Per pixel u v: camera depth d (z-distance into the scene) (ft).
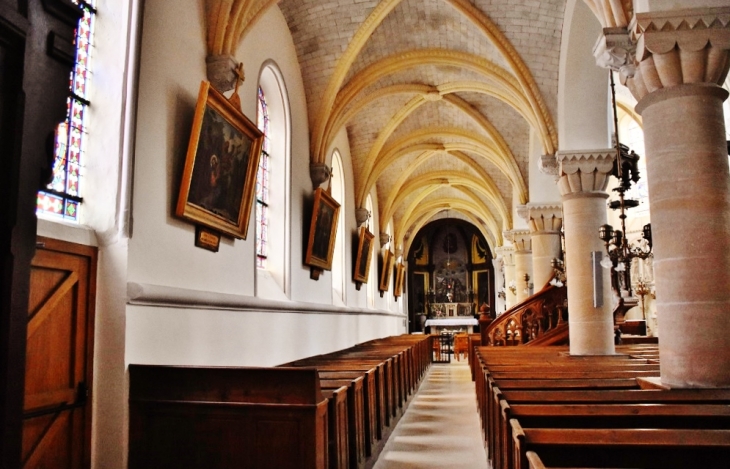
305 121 43.50
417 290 134.82
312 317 41.39
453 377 62.44
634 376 23.86
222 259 27.76
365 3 38.63
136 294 20.03
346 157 58.85
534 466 10.01
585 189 37.91
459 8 38.45
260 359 30.94
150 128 22.02
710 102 20.65
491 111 56.34
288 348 35.50
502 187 76.74
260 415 18.28
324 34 40.78
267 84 37.68
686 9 20.27
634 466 11.76
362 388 24.30
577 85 37.37
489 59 44.32
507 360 32.48
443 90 52.37
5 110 6.31
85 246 19.62
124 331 19.74
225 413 18.54
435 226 134.21
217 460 18.45
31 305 17.34
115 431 19.39
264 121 37.68
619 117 75.46
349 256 59.16
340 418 20.21
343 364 30.17
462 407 40.75
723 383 19.26
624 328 62.34
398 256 97.09
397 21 42.47
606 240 33.86
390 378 32.07
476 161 74.90
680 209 20.35
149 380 19.51
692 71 20.56
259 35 33.86
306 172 42.96
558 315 51.47
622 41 22.49
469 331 123.75
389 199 79.15
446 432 31.81
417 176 83.25
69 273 18.98
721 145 20.58
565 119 38.06
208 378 18.93
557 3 36.09
